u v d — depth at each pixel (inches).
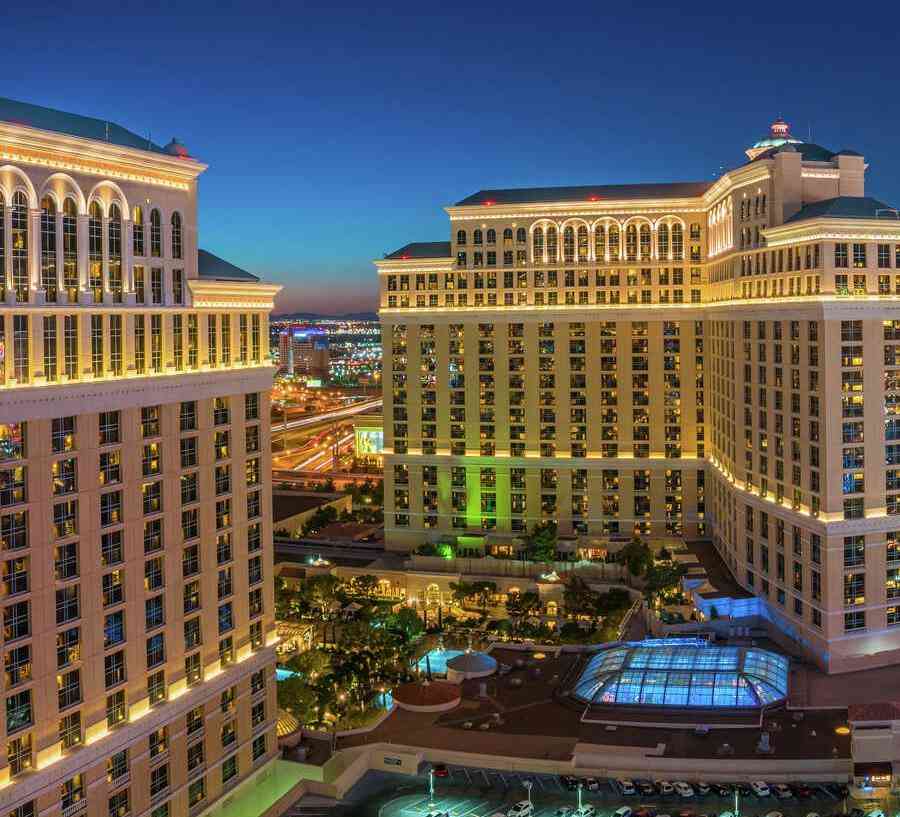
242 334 4340.6
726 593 6501.0
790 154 6067.9
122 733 3686.0
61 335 3476.9
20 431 3319.4
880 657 5551.2
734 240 6712.6
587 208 7677.2
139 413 3764.8
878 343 5487.2
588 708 4955.7
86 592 3550.7
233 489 4266.7
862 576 5541.3
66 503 3494.1
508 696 5201.8
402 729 4857.3
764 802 4185.5
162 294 3932.1
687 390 7667.3
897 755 4254.4
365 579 7288.4
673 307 7623.0
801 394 5703.7
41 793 3376.0
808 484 5644.7
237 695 4313.5
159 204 3912.4
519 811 4087.1
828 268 5418.3
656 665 5137.8
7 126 3221.0
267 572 4512.8
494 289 7864.2
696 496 7741.1
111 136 3946.9
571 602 6619.1
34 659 3368.6
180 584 3988.7
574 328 7760.8
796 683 5339.6
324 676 5128.0
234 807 4269.2
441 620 6845.5
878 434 5521.7
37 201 3378.4
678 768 4384.8
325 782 4394.7
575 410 7819.9
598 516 7844.5
